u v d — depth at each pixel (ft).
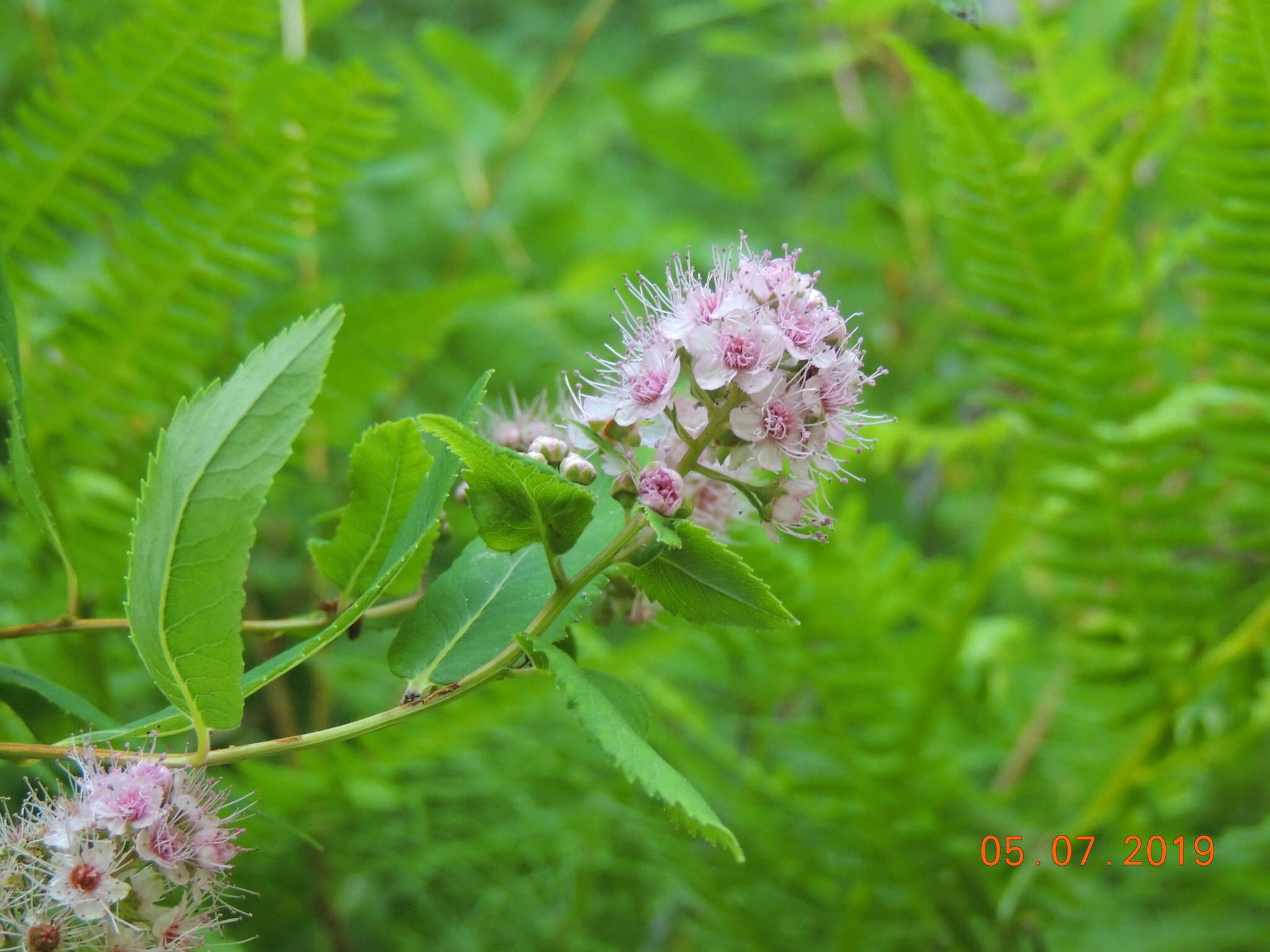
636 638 1.13
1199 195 1.03
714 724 1.14
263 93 0.93
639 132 1.18
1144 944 1.01
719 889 0.96
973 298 1.18
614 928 1.07
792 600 0.90
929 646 1.04
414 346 0.88
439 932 1.05
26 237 0.83
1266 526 0.92
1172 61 0.89
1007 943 0.94
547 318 1.27
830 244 1.39
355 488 0.51
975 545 1.38
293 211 0.84
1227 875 1.05
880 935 0.96
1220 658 0.92
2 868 0.45
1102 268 0.93
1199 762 0.94
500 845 0.98
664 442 0.49
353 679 0.98
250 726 1.07
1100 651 0.98
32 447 0.81
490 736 0.98
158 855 0.45
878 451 1.12
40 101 0.81
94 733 0.48
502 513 0.44
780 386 0.47
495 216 1.36
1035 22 1.07
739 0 1.34
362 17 1.74
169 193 0.83
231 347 0.88
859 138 1.46
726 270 0.50
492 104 1.23
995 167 0.85
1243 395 0.95
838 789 0.93
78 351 0.84
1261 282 0.86
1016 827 0.99
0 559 0.93
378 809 0.92
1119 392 0.90
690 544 0.44
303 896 0.94
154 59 0.80
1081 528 0.92
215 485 0.40
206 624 0.41
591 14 1.20
